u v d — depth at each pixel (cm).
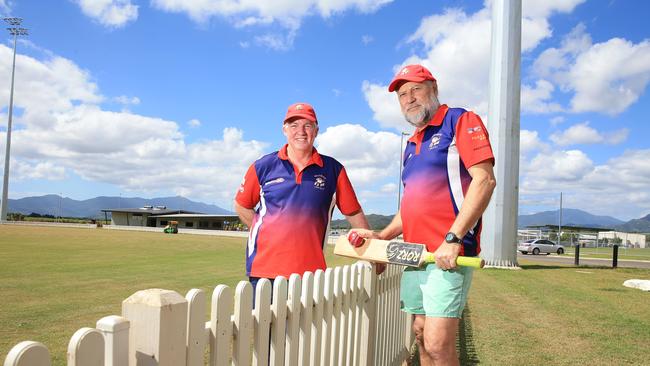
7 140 7150
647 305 791
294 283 200
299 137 280
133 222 8481
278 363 187
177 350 125
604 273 1463
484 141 222
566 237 5134
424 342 238
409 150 257
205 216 7950
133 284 962
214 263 1579
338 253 267
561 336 548
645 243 5716
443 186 234
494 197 1666
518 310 720
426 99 242
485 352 473
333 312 245
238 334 159
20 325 550
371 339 304
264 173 291
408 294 251
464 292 229
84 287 904
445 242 212
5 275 1103
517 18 1694
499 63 1695
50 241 2808
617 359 457
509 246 1652
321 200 283
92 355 104
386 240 258
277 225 274
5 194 7175
